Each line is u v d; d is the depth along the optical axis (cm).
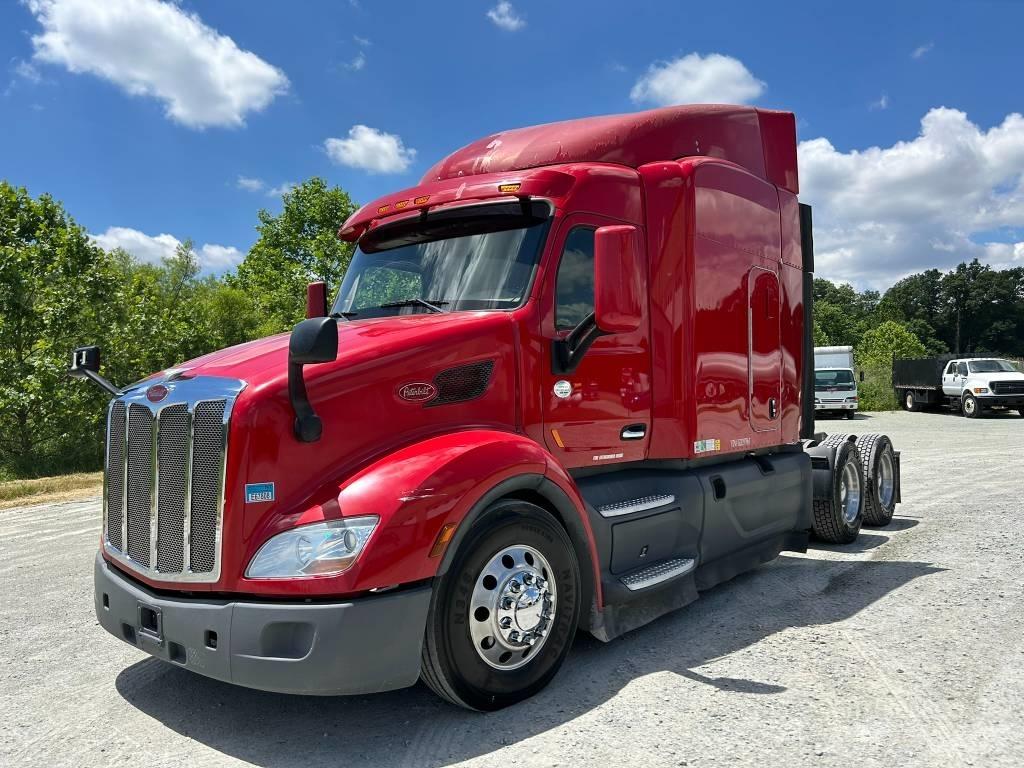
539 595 369
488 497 349
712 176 523
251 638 310
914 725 333
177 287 4488
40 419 1714
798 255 648
